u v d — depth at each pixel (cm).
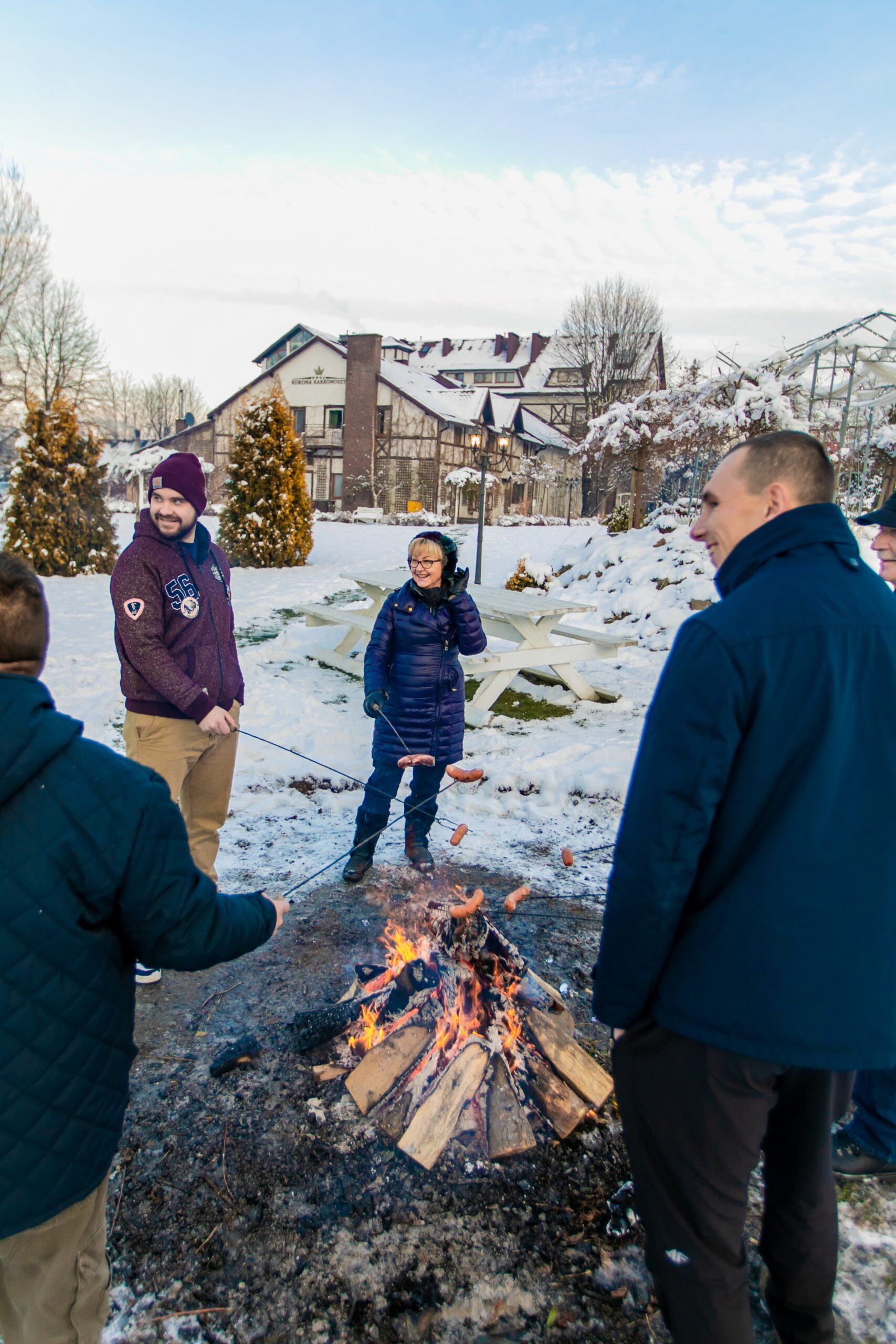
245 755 514
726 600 143
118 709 603
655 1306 177
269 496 1658
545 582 1272
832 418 1522
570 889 372
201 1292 176
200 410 8431
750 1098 139
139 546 279
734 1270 141
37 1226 127
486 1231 194
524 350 5931
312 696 666
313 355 4194
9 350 3247
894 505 259
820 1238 150
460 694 374
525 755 528
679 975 141
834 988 133
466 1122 229
